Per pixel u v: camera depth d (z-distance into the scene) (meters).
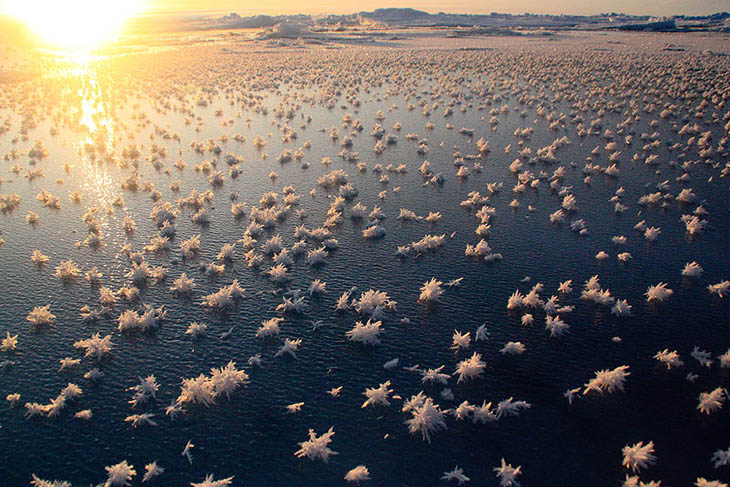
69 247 21.98
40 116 46.62
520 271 19.62
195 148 37.16
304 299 17.92
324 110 50.66
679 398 13.22
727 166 29.95
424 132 41.56
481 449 11.80
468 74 71.50
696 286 18.28
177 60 91.81
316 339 15.77
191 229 23.81
